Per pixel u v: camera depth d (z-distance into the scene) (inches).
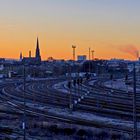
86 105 3435.0
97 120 2613.2
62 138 2001.7
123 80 7263.8
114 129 2239.2
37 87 5797.2
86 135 2062.0
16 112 3169.3
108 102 3644.2
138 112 2984.7
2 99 4168.3
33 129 2297.0
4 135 2159.2
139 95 4252.0
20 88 5674.2
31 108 3361.2
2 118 2842.0
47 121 2588.6
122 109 3159.5
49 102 3774.6
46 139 1991.9
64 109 3233.3
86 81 6953.7
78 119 2672.2
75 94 4483.3
